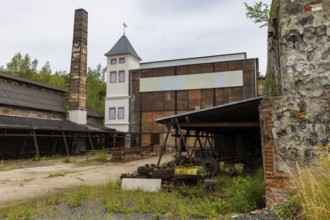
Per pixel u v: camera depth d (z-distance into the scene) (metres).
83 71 30.33
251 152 16.05
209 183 7.55
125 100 29.98
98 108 51.53
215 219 5.21
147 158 20.97
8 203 7.50
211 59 30.69
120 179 10.30
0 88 23.59
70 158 21.09
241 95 25.66
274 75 7.66
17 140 20.55
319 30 5.66
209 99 26.72
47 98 28.95
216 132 16.58
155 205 6.53
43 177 12.04
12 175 12.62
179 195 7.74
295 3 5.89
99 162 18.17
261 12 7.88
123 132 28.05
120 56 31.06
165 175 9.13
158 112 28.58
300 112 5.57
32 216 5.96
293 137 5.55
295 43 5.80
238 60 26.08
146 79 29.45
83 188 8.88
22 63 50.81
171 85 28.31
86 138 28.16
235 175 10.60
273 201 5.42
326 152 4.91
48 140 23.59
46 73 55.06
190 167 9.12
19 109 23.34
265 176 5.62
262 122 5.93
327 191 3.69
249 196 5.93
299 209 4.29
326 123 5.38
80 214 6.05
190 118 10.56
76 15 30.58
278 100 5.75
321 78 5.53
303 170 4.60
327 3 5.66
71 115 29.17
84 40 30.62
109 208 6.34
